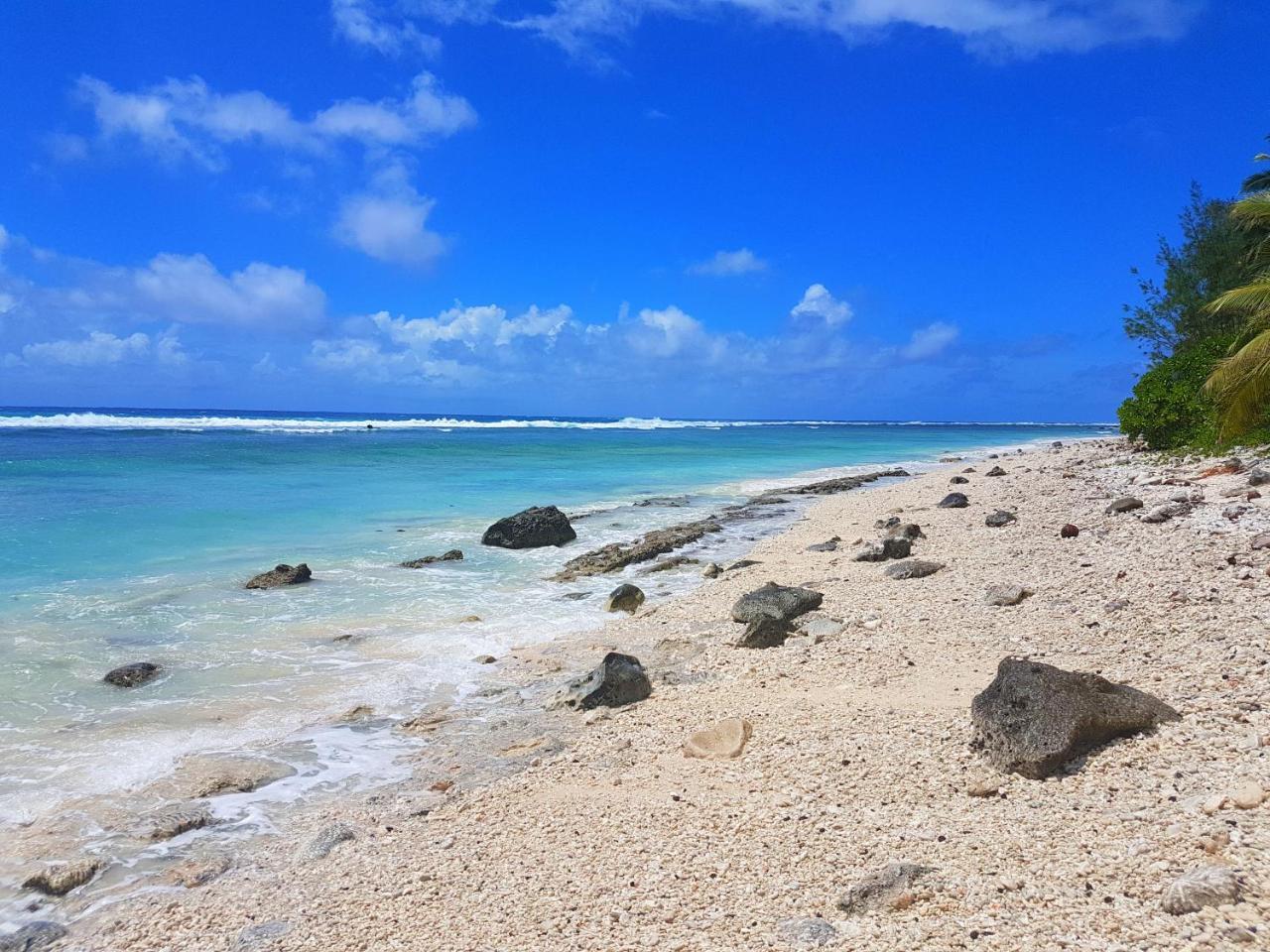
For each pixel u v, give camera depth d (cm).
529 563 1788
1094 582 1138
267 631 1246
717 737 752
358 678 1048
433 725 901
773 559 1697
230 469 3494
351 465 3888
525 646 1189
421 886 563
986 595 1141
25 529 1961
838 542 1828
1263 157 2216
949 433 12175
